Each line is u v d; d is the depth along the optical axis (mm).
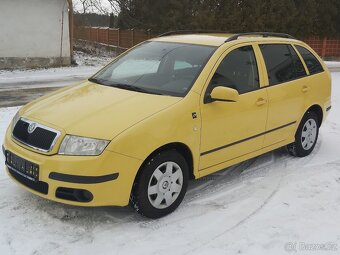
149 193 4031
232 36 5141
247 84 5000
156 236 3867
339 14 28859
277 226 4129
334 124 8250
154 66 4941
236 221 4199
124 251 3619
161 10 25375
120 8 25922
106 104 4176
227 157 4801
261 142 5246
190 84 4441
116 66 5281
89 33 33344
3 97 10688
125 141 3738
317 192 4941
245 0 24547
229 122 4672
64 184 3689
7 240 3674
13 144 4105
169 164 4156
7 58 17406
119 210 4293
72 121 3893
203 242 3801
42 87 12625
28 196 4480
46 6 17828
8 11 17062
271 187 5031
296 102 5707
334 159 6129
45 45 18141
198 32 5891
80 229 3902
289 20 25422
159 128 3959
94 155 3668
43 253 3521
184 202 4562
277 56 5594
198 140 4363
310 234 4004
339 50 29625
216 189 4926
